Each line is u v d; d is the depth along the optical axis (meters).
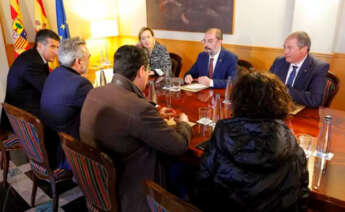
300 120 1.65
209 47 2.66
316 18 2.97
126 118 1.15
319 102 1.91
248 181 0.83
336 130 1.50
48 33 2.26
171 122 1.53
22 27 3.67
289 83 2.23
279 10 3.26
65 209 1.97
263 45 3.51
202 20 3.99
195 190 1.03
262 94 0.91
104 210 1.31
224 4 3.68
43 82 2.20
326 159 1.21
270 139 0.83
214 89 2.36
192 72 2.93
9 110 1.61
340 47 3.08
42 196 2.12
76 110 1.71
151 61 3.30
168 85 2.44
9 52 3.85
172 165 1.66
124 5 5.05
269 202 0.84
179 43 4.41
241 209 0.87
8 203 2.04
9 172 2.45
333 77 2.17
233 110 0.97
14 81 2.21
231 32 3.73
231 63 2.67
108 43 5.25
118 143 1.19
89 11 4.81
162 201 0.81
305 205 0.92
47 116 1.75
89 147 1.12
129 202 1.26
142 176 1.27
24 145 1.72
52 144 1.77
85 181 1.27
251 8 3.49
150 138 1.17
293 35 2.07
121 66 1.26
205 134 1.48
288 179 0.84
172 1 4.26
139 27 4.95
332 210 0.98
